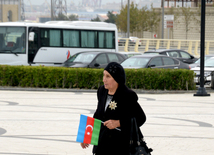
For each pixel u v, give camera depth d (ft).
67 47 121.60
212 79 93.09
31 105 62.85
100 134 21.40
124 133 21.18
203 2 77.41
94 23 127.44
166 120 50.06
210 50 244.01
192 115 54.19
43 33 117.80
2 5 533.55
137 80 88.69
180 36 319.88
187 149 35.45
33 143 36.86
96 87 90.58
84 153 33.47
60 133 41.50
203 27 77.92
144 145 21.53
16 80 92.32
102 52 104.47
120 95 21.21
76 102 67.05
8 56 114.01
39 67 91.40
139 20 329.72
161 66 96.07
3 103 65.05
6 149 34.45
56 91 87.04
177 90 87.97
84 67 99.40
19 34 114.52
